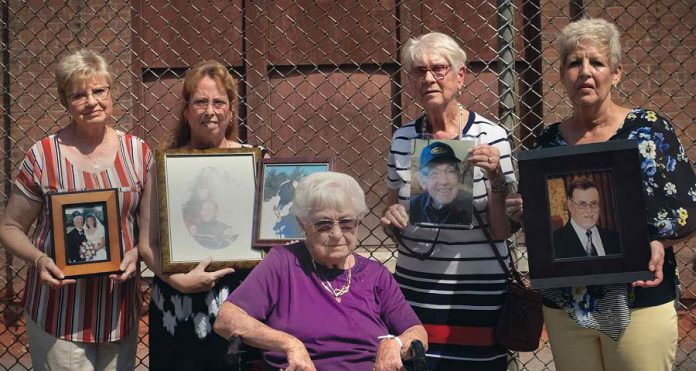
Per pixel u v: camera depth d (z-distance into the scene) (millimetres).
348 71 6754
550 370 5500
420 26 6691
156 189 3977
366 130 6750
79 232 3822
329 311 3348
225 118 3977
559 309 3586
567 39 3508
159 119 6703
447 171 3801
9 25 6625
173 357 3916
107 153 3945
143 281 6078
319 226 3334
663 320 3422
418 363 3008
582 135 3607
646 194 3393
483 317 3848
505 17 4445
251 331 3256
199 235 3914
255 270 3447
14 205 3939
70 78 3801
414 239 3932
